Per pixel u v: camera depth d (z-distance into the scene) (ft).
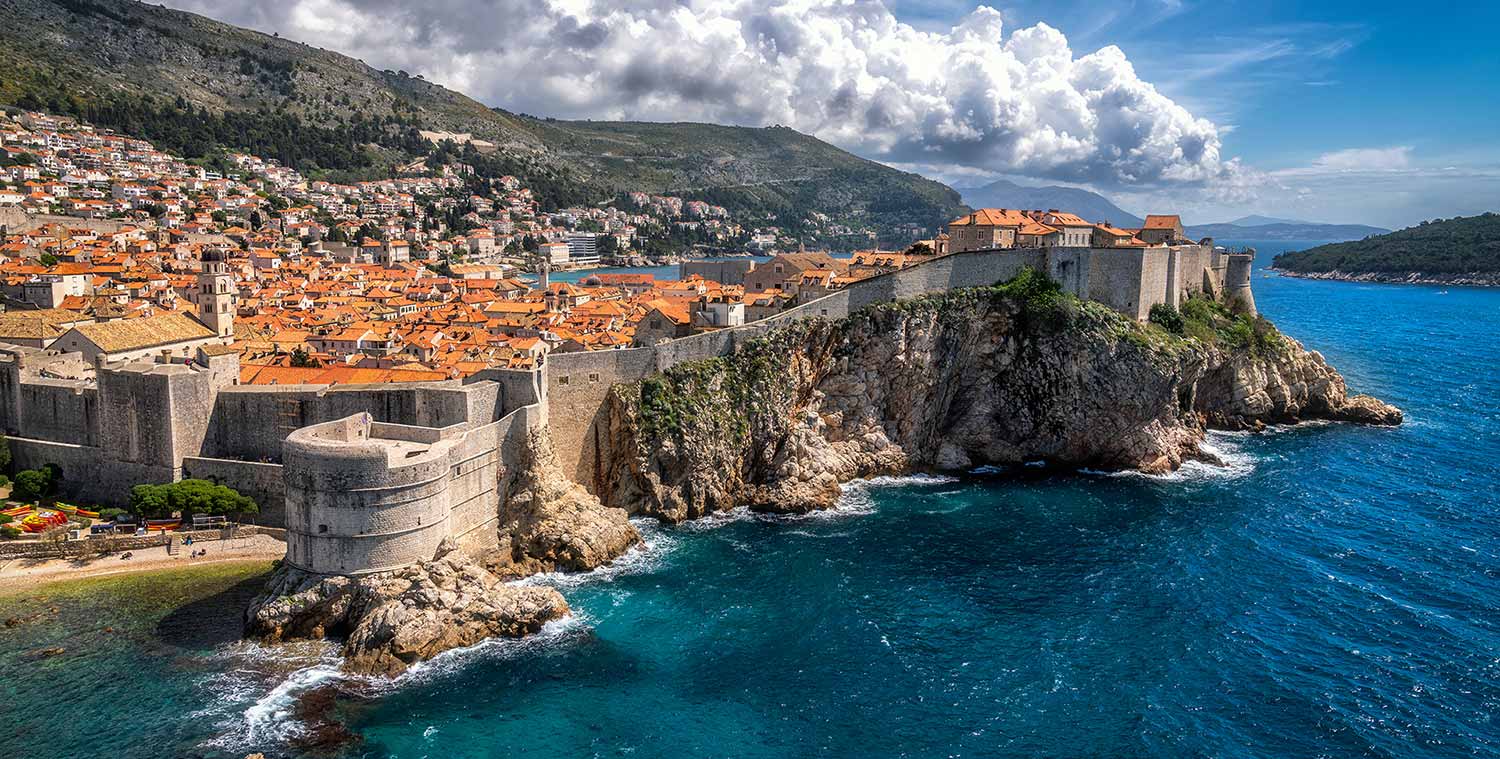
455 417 297.53
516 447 309.22
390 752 204.03
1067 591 286.66
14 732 204.44
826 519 350.43
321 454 248.73
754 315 471.21
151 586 269.03
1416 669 240.73
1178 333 450.71
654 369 355.77
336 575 253.03
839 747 210.79
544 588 268.00
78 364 365.20
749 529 339.16
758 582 291.99
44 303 554.05
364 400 305.94
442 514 268.00
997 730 217.15
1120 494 377.71
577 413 339.98
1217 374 475.72
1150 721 219.82
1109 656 248.52
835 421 401.49
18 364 327.88
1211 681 236.43
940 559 311.47
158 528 292.40
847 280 458.91
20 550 281.74
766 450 376.07
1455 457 425.28
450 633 246.68
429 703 222.69
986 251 437.99
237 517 299.38
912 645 254.47
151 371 304.71
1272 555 311.68
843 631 261.44
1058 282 444.14
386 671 233.35
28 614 252.62
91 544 284.00
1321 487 381.60
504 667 239.09
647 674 238.27
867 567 304.50
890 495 380.58
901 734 215.72
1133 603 278.67
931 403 422.41
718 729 216.54
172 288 621.31
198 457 306.35
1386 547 317.42
